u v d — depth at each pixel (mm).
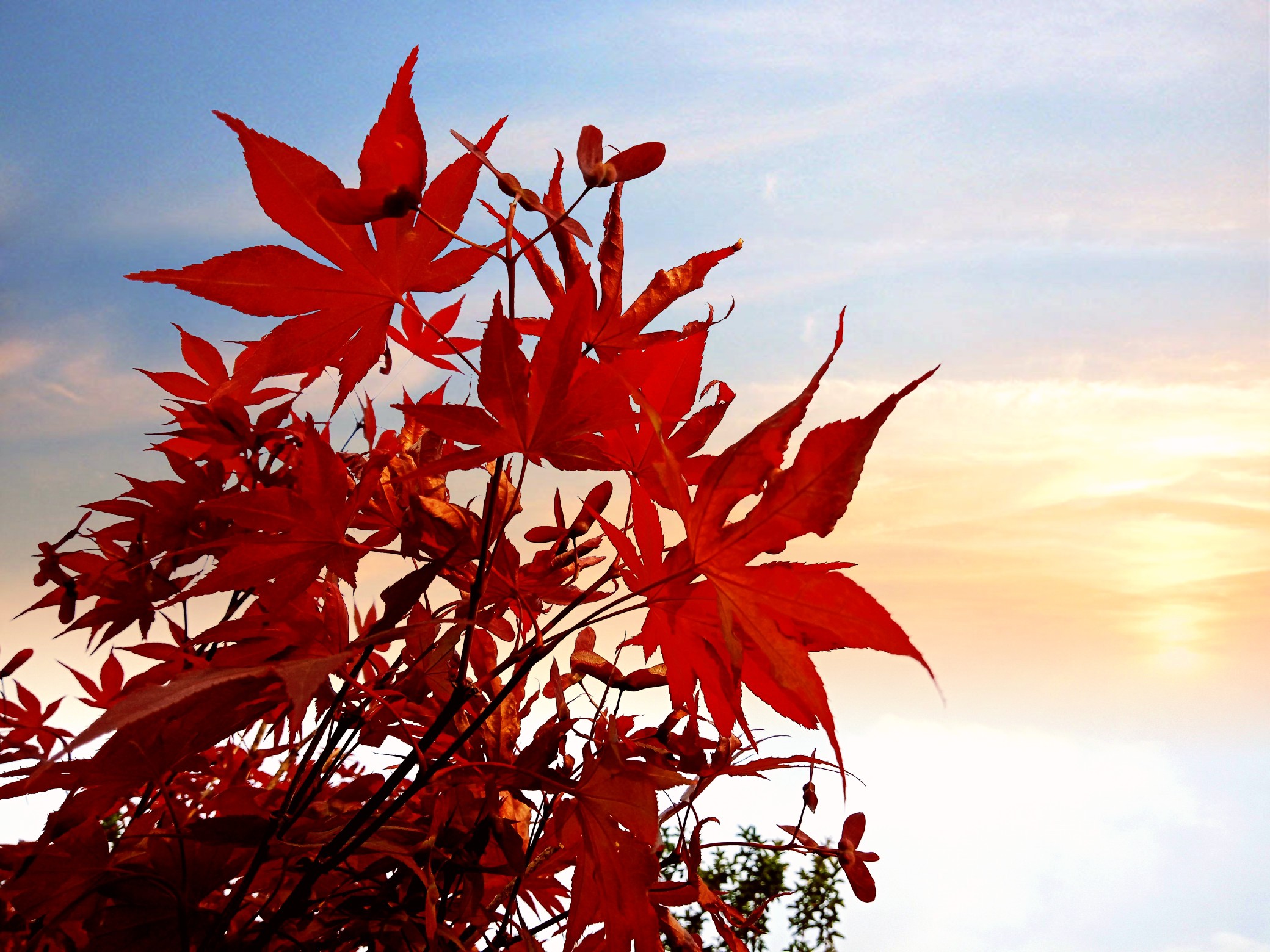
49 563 483
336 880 435
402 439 483
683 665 439
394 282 431
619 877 416
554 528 488
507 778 427
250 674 369
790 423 395
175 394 515
